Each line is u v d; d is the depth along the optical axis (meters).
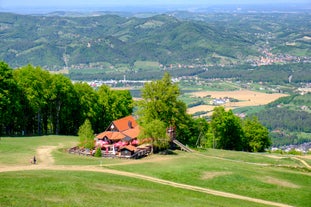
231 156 100.06
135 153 83.12
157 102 96.00
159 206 43.88
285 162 97.44
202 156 91.12
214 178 65.31
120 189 50.72
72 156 78.25
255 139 135.88
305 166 92.75
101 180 55.28
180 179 63.66
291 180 68.88
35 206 38.72
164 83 98.62
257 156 105.44
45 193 44.44
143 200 46.03
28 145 87.44
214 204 49.28
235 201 53.47
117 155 82.12
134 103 99.44
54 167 65.25
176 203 46.75
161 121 91.25
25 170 59.34
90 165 68.94
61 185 48.34
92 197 44.62
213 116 127.06
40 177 51.97
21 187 46.06
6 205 37.84
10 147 82.69
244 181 64.88
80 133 86.62
